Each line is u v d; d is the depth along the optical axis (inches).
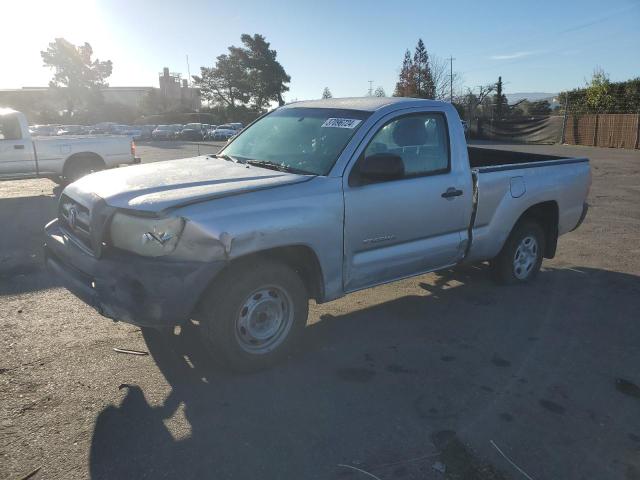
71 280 150.5
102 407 134.0
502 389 147.3
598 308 208.5
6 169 467.5
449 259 198.1
